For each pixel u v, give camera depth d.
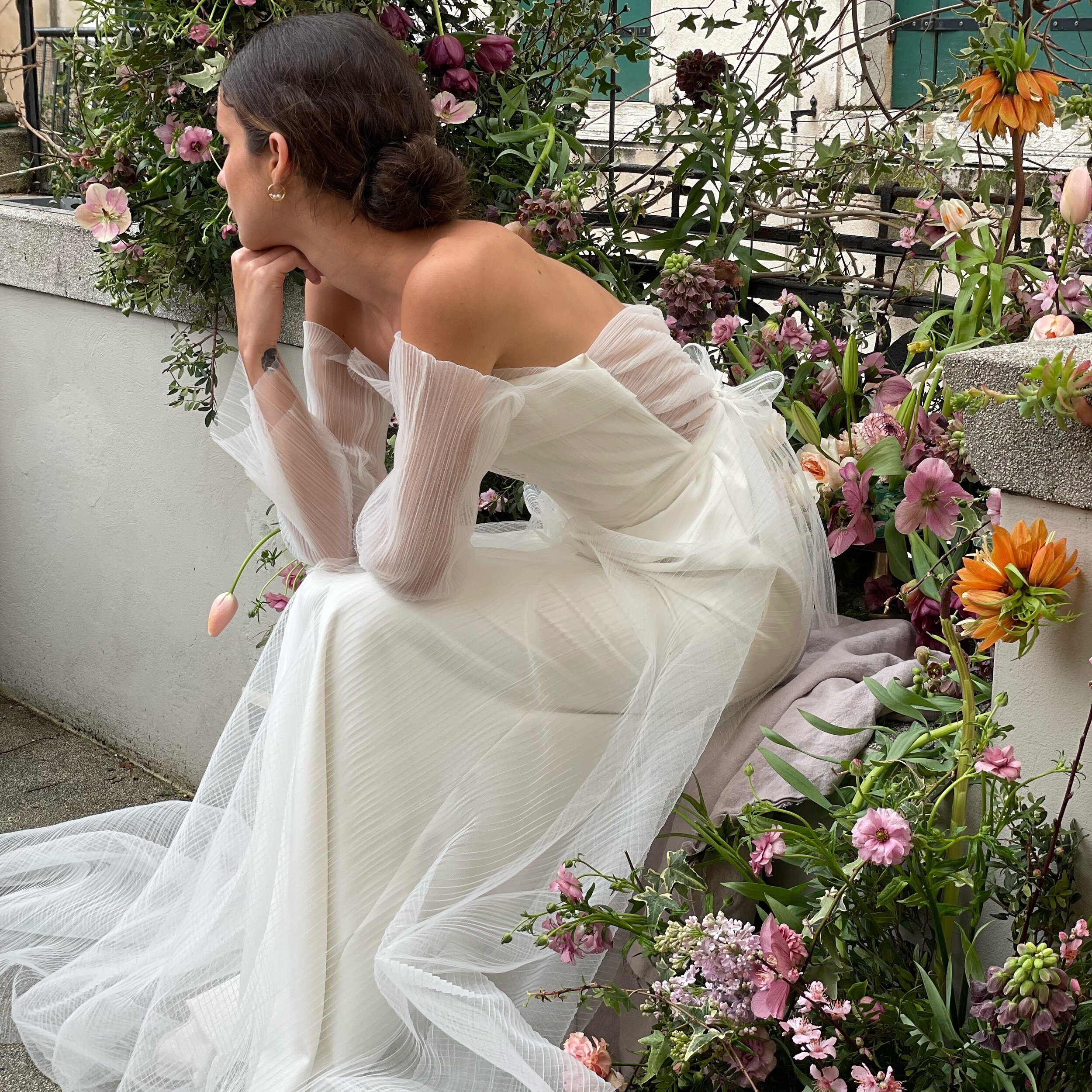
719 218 2.64
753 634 1.91
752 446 2.05
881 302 2.66
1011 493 1.67
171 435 3.21
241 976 1.86
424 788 1.84
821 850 1.58
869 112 3.08
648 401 1.99
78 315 3.37
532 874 1.89
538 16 2.79
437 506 1.77
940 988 1.63
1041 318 1.96
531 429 1.88
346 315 2.08
